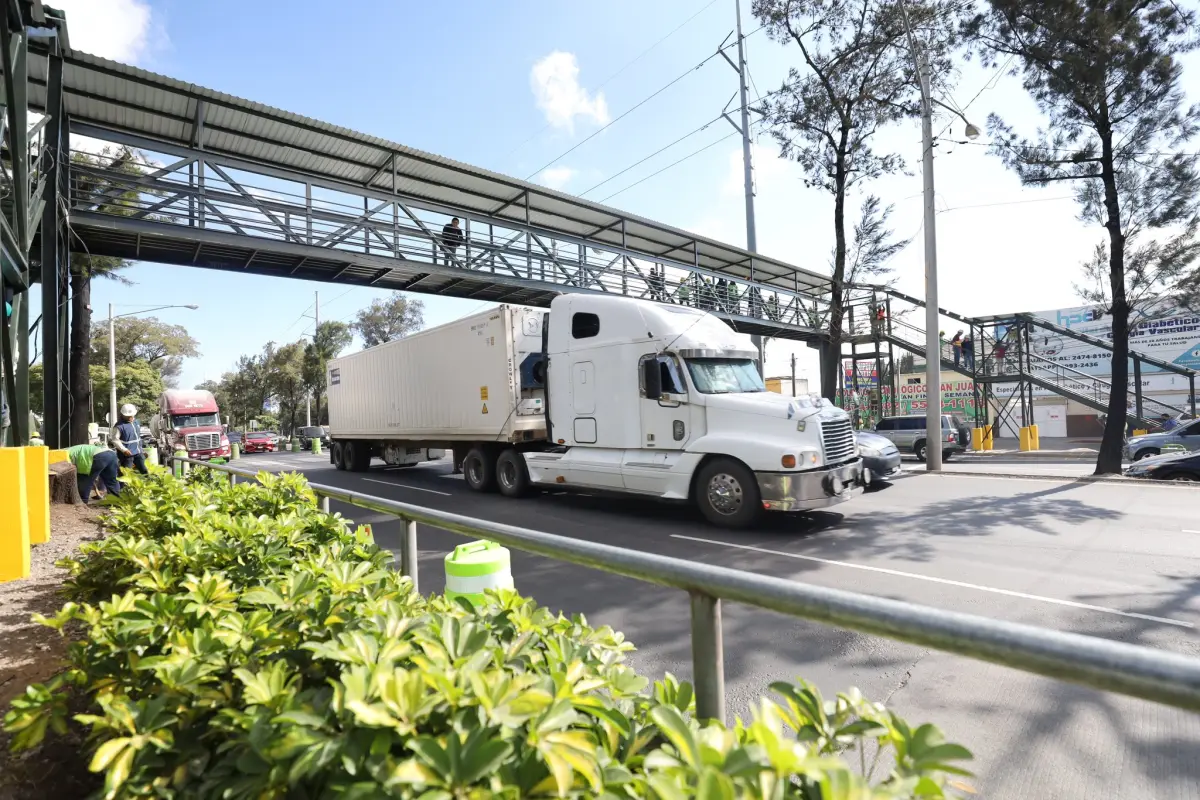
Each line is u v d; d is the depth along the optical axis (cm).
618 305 940
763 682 370
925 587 538
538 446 1185
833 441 814
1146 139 1207
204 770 147
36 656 311
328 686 163
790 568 614
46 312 1044
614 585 571
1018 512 873
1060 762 281
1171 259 1197
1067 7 1170
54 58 1020
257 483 529
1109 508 890
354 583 221
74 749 217
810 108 1806
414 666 153
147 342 4912
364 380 1664
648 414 900
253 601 204
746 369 940
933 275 1472
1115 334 1291
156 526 416
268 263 1420
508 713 119
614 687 156
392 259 1441
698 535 782
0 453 458
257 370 5922
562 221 1922
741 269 2605
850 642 425
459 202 1736
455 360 1279
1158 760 279
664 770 108
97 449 938
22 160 830
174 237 1184
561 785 106
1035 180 1319
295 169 1493
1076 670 86
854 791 92
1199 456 1141
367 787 110
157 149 1200
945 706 335
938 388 1459
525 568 644
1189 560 597
